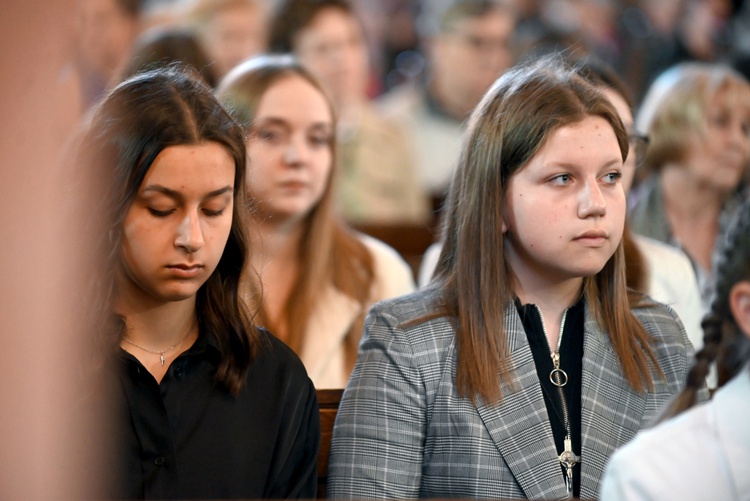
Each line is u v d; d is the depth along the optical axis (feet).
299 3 30.48
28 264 7.61
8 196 7.59
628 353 12.75
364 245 18.83
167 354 11.60
